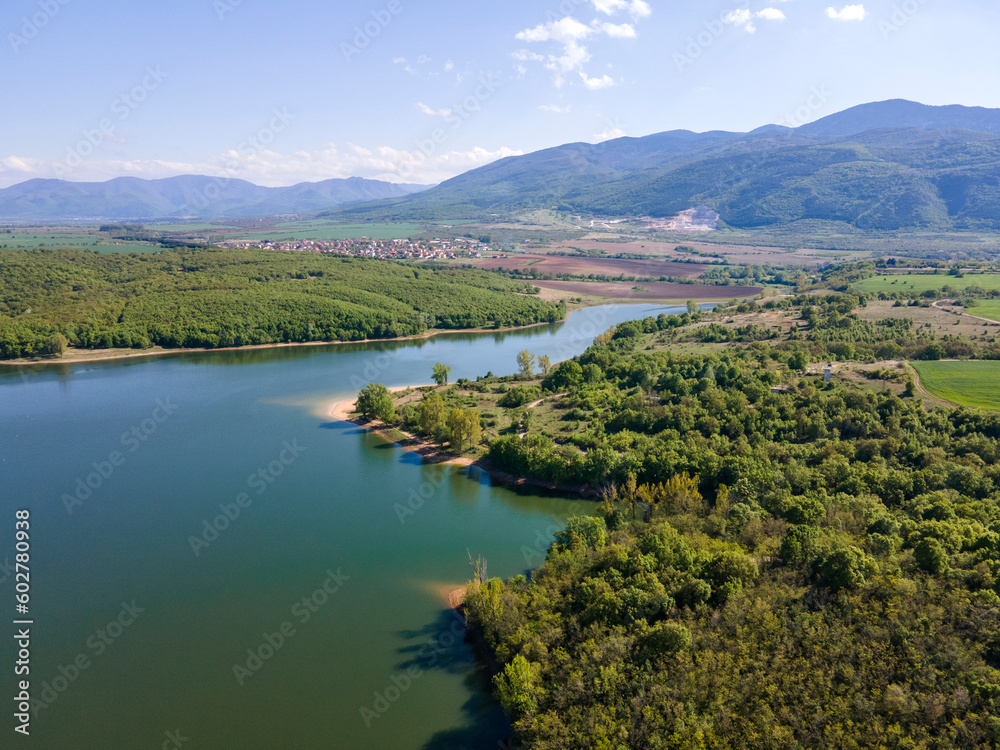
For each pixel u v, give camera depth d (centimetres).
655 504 10706
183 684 7606
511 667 6719
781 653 6341
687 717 5822
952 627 6344
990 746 5053
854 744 5284
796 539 7894
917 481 10419
